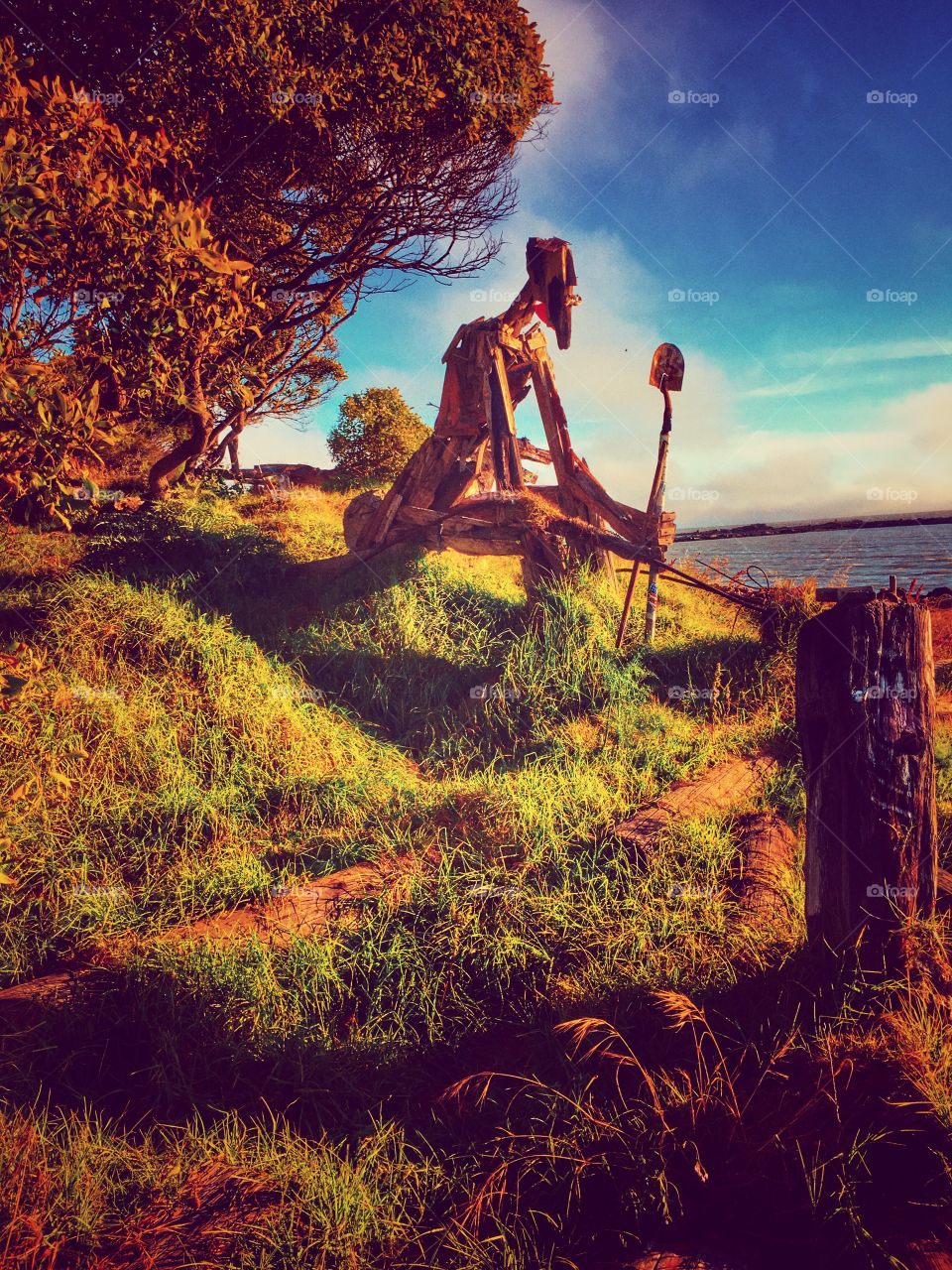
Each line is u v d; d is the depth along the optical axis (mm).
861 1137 2186
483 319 9992
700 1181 2186
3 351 4293
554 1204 2258
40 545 10203
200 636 7754
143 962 3561
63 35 9656
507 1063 3016
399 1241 2221
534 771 5949
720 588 9070
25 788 5074
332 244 14023
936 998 2539
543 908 3742
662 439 9602
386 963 3516
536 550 9156
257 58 9766
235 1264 2133
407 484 10062
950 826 4512
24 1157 2406
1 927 4281
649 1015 2920
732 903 3676
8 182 3768
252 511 14094
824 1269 1908
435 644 8867
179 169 10695
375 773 6535
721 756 6289
